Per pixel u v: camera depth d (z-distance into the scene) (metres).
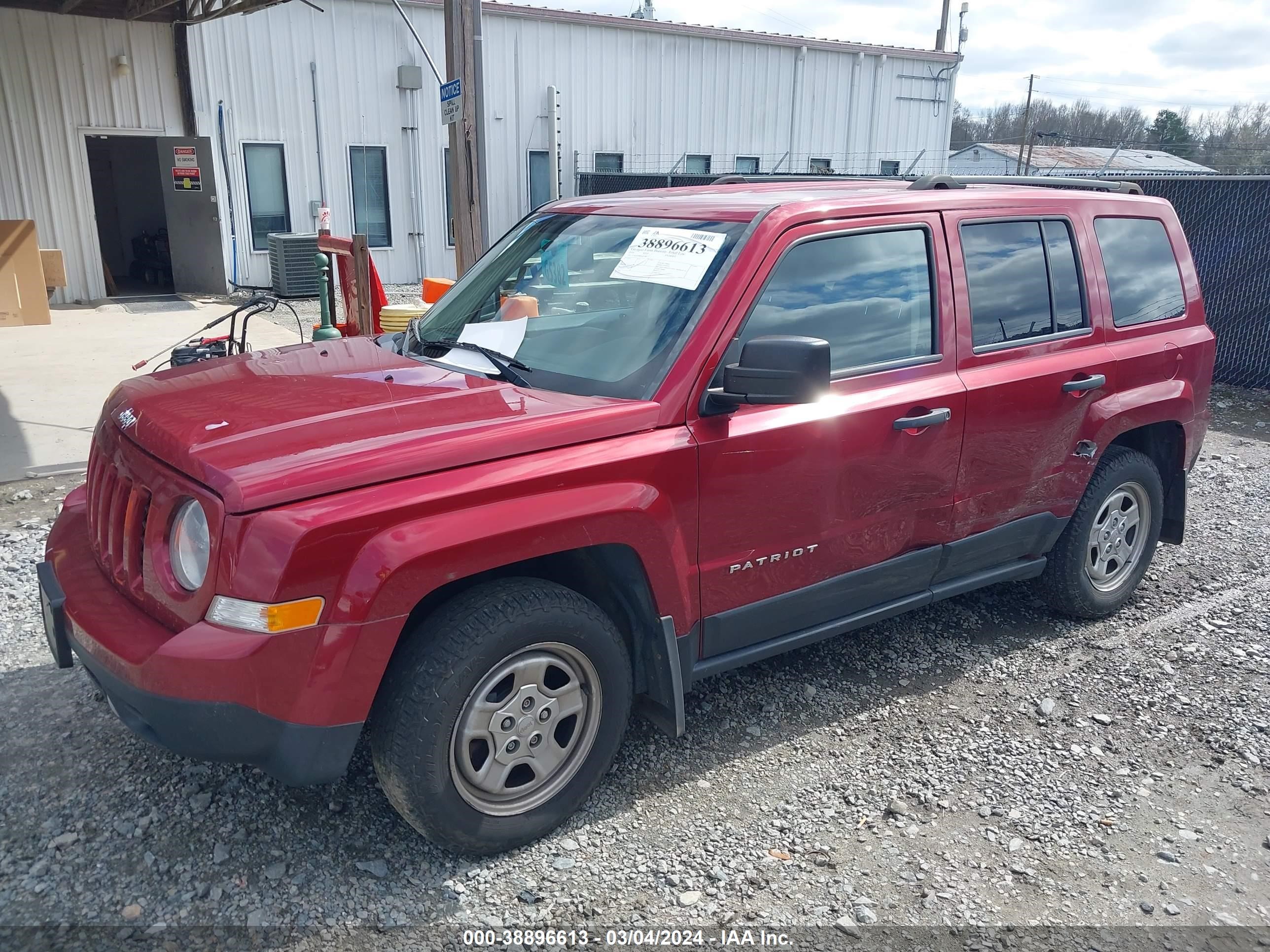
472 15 8.16
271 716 2.43
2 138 13.98
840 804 3.25
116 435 3.05
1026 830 3.14
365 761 3.35
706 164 21.44
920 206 3.71
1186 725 3.80
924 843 3.06
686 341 3.07
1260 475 7.27
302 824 3.02
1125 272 4.52
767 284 3.22
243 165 16.23
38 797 3.11
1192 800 3.32
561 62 18.88
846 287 3.44
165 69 15.16
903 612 3.88
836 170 23.48
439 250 18.70
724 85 21.14
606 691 3.02
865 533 3.55
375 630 2.48
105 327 12.53
